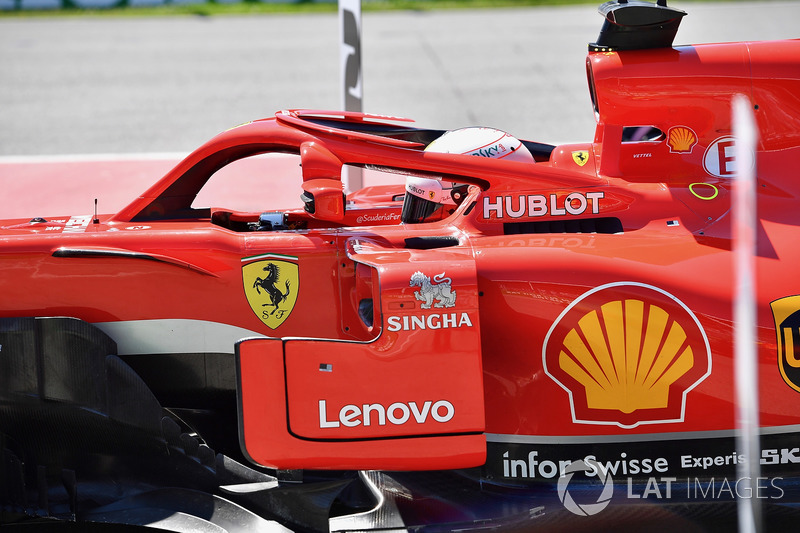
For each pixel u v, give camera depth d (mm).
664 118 12031
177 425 11719
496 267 10812
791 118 11930
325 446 10477
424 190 12758
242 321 11711
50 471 12125
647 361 10664
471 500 11367
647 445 10883
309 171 11797
